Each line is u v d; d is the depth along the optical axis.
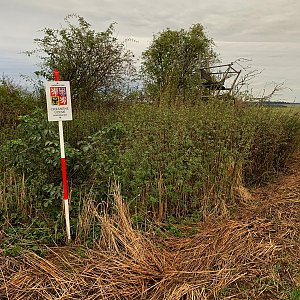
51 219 4.62
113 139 5.21
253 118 7.02
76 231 4.22
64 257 3.73
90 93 9.98
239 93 7.68
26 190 4.92
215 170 5.64
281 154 8.07
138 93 8.22
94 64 10.02
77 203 4.78
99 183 4.74
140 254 3.69
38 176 4.93
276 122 7.59
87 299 3.11
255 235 4.32
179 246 4.18
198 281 3.38
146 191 4.86
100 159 4.80
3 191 4.86
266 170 7.38
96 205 4.79
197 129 5.60
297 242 4.23
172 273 3.48
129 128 5.53
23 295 3.14
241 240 4.16
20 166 5.19
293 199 5.73
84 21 9.94
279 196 6.03
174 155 5.10
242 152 6.07
